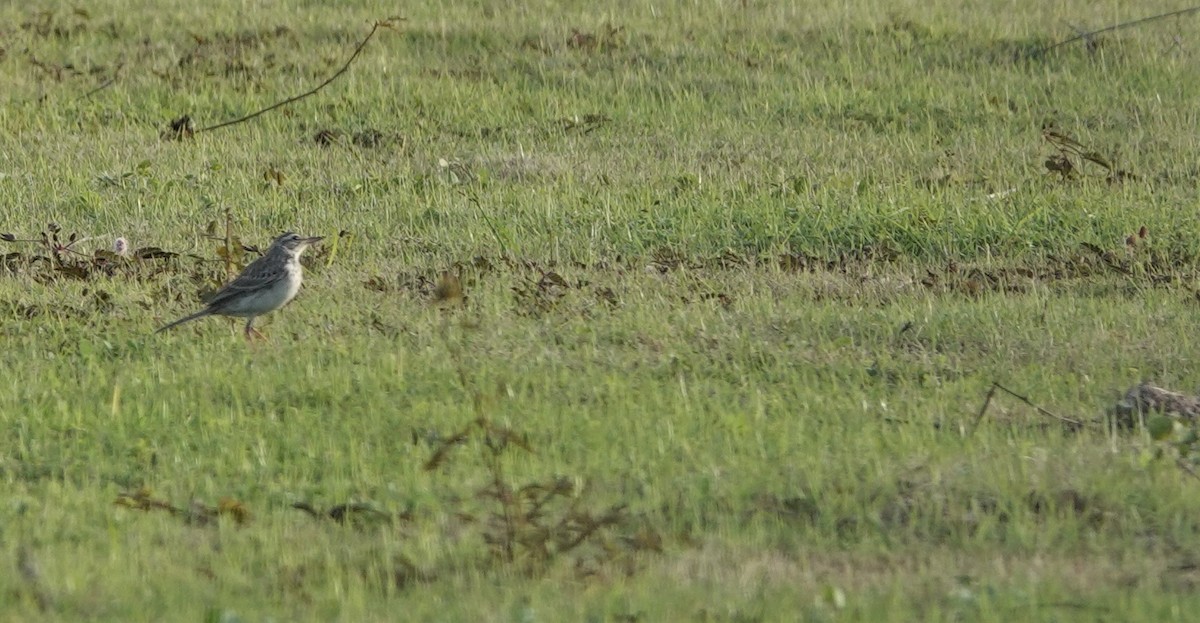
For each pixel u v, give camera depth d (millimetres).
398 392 27328
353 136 48750
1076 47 56594
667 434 25047
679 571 20156
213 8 59469
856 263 37656
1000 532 21484
